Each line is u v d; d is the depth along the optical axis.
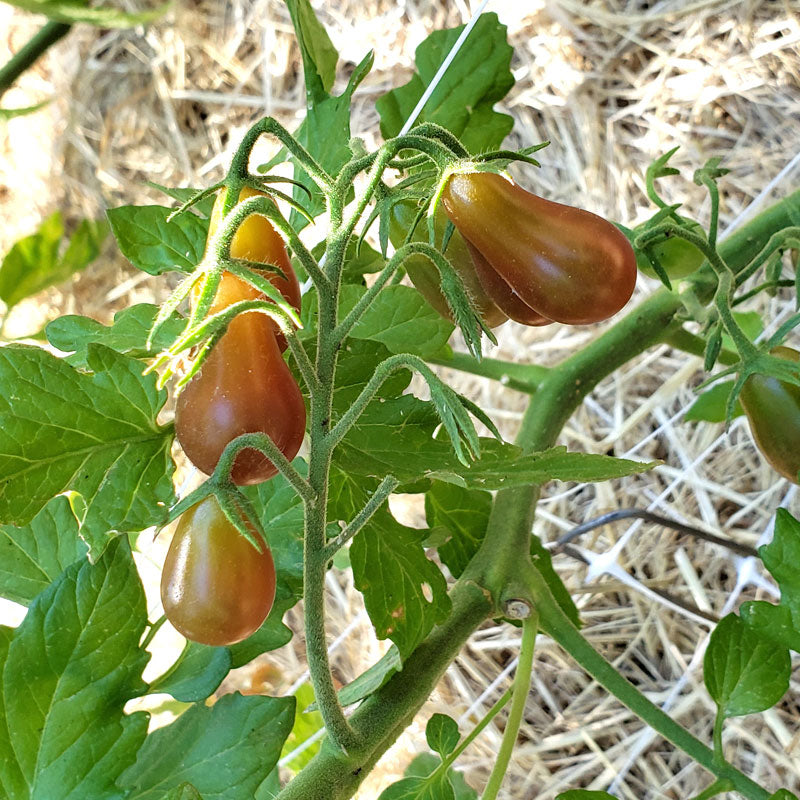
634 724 0.60
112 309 0.79
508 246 0.20
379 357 0.26
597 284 0.20
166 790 0.26
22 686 0.25
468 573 0.35
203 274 0.17
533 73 0.71
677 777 0.57
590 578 0.62
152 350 0.28
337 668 0.66
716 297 0.30
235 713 0.27
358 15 0.73
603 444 0.67
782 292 0.63
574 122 0.71
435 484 0.38
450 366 0.44
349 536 0.21
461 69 0.38
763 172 0.65
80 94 0.78
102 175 0.79
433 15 0.71
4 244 0.78
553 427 0.41
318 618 0.21
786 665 0.30
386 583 0.26
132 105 0.79
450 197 0.20
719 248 0.38
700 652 0.59
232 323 0.20
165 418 0.65
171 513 0.19
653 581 0.62
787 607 0.29
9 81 0.30
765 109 0.65
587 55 0.69
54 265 0.43
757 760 0.56
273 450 0.18
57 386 0.23
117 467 0.23
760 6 0.63
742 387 0.30
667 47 0.67
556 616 0.34
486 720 0.32
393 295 0.31
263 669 0.65
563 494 0.65
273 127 0.19
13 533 0.30
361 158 0.20
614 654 0.63
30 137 0.78
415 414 0.26
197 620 0.19
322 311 0.20
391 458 0.25
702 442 0.64
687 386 0.65
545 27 0.69
